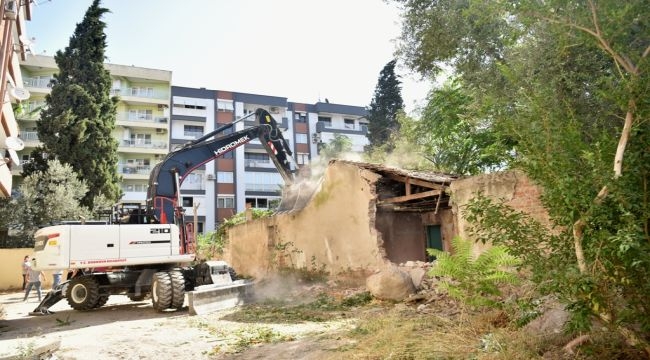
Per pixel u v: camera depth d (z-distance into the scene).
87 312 12.75
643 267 3.58
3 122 13.11
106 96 31.98
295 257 15.46
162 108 46.59
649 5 3.82
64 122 28.92
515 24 5.37
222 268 13.51
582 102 6.66
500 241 4.71
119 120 44.47
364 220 12.63
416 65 14.59
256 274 18.09
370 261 12.28
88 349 7.46
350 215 13.20
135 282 13.25
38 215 26.17
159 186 15.13
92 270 13.30
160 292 11.77
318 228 14.52
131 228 12.67
